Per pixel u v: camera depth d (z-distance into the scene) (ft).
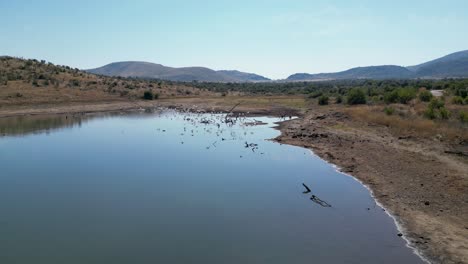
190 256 48.11
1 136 144.77
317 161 102.47
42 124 180.14
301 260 47.21
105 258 47.39
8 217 61.21
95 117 212.43
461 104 171.32
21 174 88.33
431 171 82.38
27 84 269.23
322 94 269.85
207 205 67.21
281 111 225.56
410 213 61.67
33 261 46.44
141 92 316.60
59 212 63.46
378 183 78.74
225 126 173.68
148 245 51.19
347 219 60.59
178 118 207.41
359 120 159.53
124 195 72.74
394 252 49.21
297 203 68.39
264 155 110.42
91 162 100.99
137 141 135.23
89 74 377.71
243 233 55.26
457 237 52.34
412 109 167.32
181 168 94.53
